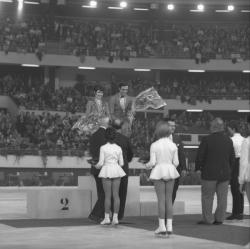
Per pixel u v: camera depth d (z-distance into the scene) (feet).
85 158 126.62
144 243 29.43
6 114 138.72
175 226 38.40
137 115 153.38
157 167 32.55
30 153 123.54
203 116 157.58
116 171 37.42
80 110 144.56
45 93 147.02
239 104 156.04
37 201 44.88
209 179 39.04
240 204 42.83
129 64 156.56
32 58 150.00
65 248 27.61
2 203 66.33
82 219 43.73
